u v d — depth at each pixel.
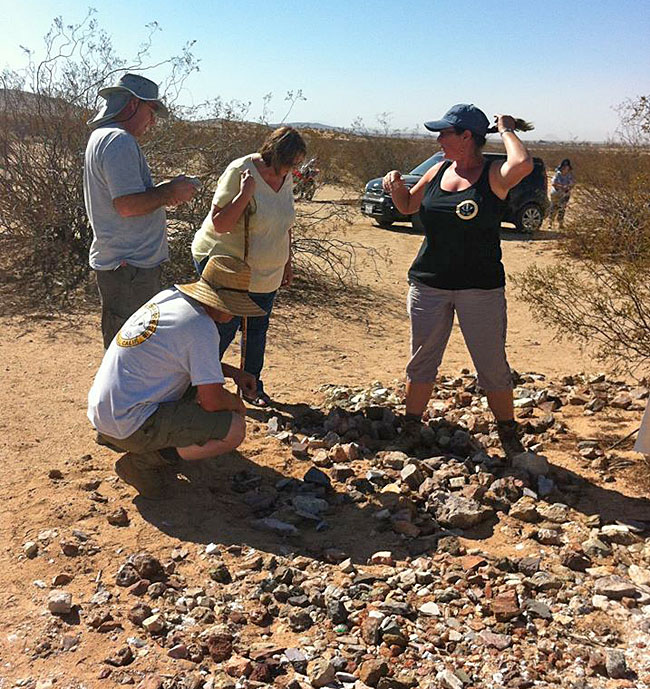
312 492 4.18
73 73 9.11
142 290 4.51
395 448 4.76
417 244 13.68
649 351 5.15
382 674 2.79
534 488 4.28
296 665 2.84
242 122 9.77
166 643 2.96
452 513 3.86
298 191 9.66
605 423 5.21
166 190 4.31
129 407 3.72
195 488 4.16
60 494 4.01
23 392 5.40
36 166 8.88
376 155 24.91
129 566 3.39
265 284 4.95
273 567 3.46
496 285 4.47
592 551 3.62
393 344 7.25
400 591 3.30
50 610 3.11
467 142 4.33
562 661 2.89
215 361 3.69
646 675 2.82
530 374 6.30
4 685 2.72
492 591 3.29
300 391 5.79
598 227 5.62
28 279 8.46
